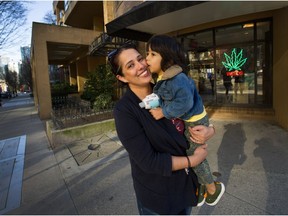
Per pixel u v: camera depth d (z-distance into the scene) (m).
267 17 6.25
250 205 2.60
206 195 1.63
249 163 3.70
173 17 5.91
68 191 3.30
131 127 1.25
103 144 5.39
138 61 1.36
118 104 1.33
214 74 7.46
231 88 7.21
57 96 15.43
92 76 9.70
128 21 5.43
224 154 4.14
